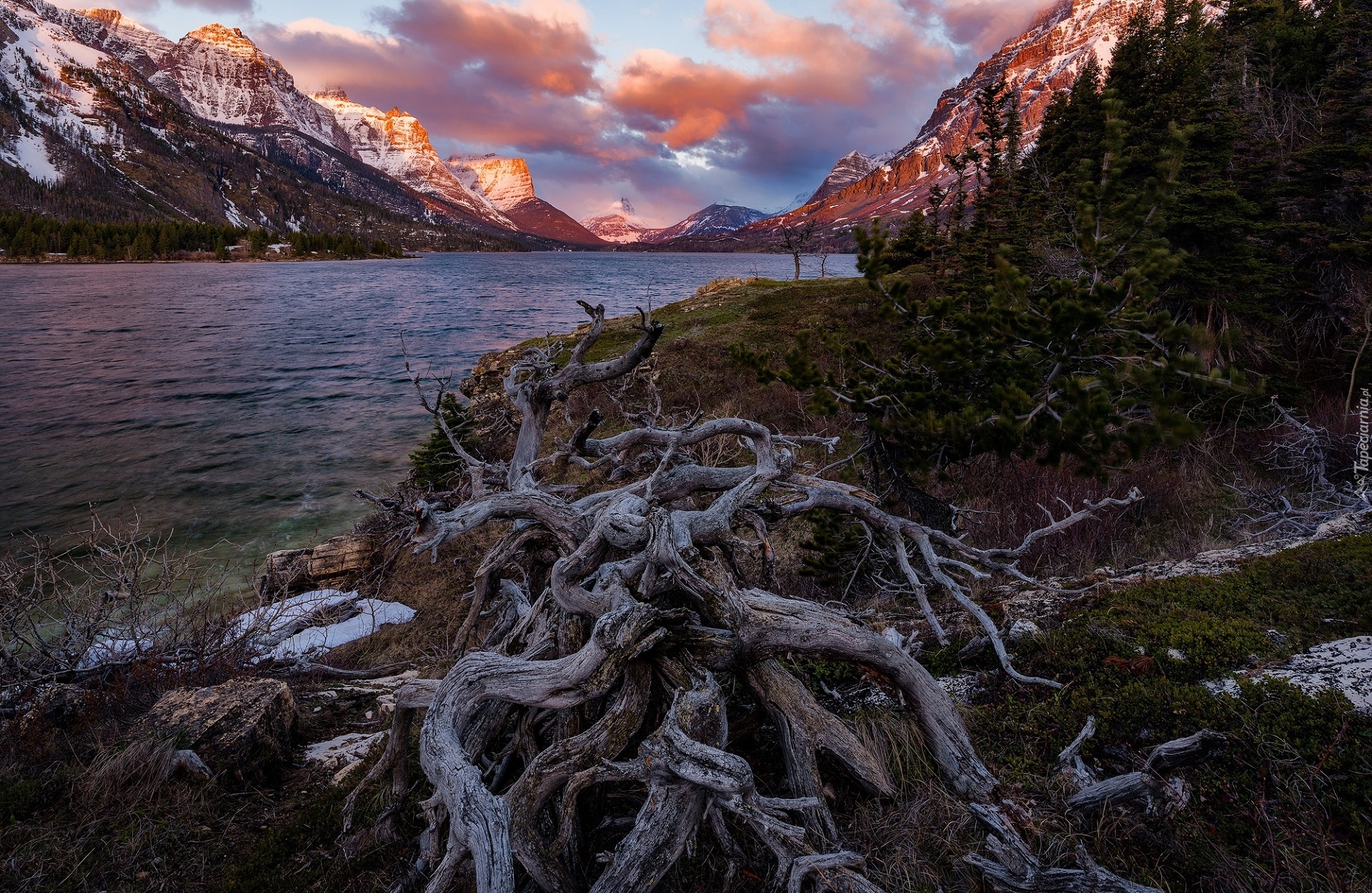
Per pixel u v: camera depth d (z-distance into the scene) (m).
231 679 6.67
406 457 27.19
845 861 3.38
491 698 4.07
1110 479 11.90
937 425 7.91
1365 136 19.73
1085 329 7.12
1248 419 15.34
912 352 8.85
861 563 9.59
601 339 27.45
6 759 5.46
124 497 22.83
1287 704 4.42
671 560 4.16
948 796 4.21
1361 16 21.23
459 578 14.05
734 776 3.25
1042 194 23.23
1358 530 7.82
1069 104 29.66
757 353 9.63
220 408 35.22
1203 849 3.61
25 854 4.39
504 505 5.00
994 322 7.76
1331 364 18.39
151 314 75.69
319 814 4.92
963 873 3.69
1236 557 7.41
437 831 4.05
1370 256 17.48
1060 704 4.93
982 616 5.41
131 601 8.43
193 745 5.37
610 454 6.71
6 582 7.96
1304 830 3.48
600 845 4.07
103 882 4.24
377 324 68.38
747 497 5.21
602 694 4.03
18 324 65.50
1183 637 5.42
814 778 4.14
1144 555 9.83
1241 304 16.94
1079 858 3.30
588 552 4.56
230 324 68.38
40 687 7.11
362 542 16.22
